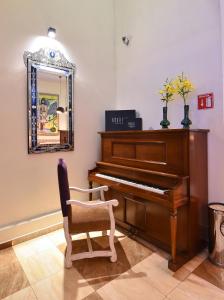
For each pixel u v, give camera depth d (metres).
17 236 2.25
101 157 2.81
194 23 2.24
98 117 3.01
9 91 2.20
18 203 2.31
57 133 2.59
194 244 1.98
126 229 2.47
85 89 2.85
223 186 2.07
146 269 1.80
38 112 2.41
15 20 2.22
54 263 1.90
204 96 2.17
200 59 2.19
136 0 2.87
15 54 2.23
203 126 2.19
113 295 1.52
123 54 3.10
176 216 1.79
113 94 3.17
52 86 2.52
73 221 1.82
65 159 2.69
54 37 2.51
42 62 2.42
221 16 1.93
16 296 1.53
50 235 2.42
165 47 2.53
